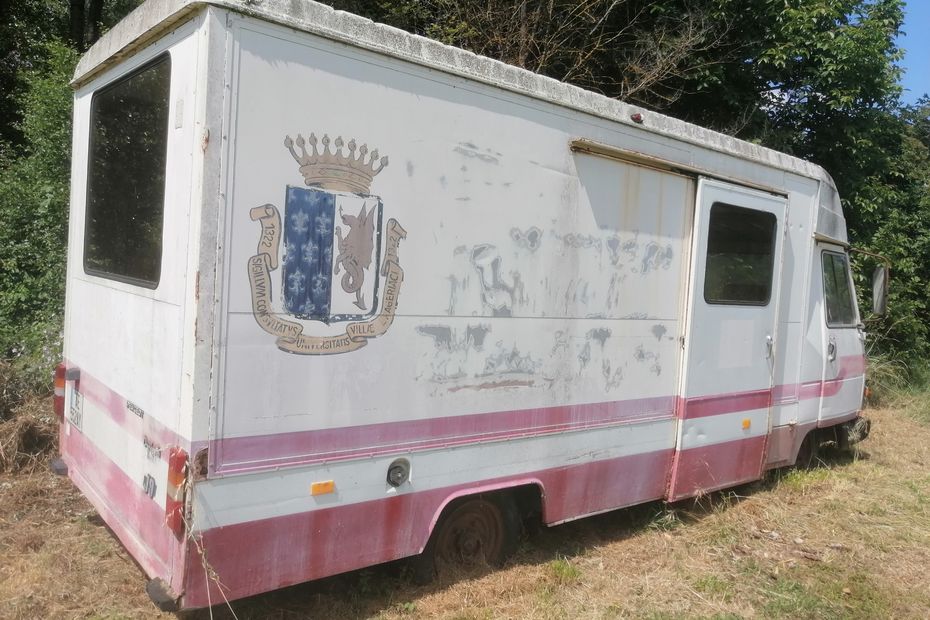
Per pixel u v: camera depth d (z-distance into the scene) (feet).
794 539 16.70
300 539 10.02
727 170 16.35
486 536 13.33
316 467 10.05
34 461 16.79
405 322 10.87
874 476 22.07
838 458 24.16
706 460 16.37
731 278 16.47
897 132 37.73
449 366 11.48
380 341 10.59
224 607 11.52
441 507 11.64
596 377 13.84
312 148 9.68
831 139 34.86
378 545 10.93
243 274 9.16
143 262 10.41
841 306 21.26
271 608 11.62
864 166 35.42
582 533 15.92
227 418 9.15
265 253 9.32
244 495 9.39
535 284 12.63
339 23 9.80
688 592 13.74
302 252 9.66
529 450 12.82
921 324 38.32
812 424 20.15
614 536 15.96
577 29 30.66
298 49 9.48
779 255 17.71
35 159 26.86
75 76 13.28
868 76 32.86
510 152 12.08
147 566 9.90
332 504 10.28
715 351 16.19
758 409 17.67
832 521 18.03
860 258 35.09
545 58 29.60
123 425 10.95
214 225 8.89
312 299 9.81
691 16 30.73
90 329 12.57
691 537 16.15
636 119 14.11
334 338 10.07
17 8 46.09
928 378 37.37
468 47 29.35
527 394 12.67
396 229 10.65
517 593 12.76
